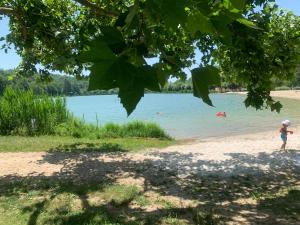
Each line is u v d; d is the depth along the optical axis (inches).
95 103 4050.2
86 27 64.7
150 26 45.9
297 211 341.7
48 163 546.0
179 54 66.9
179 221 315.3
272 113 1822.1
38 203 358.3
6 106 864.3
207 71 44.6
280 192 402.3
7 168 513.7
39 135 852.6
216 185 429.4
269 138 884.6
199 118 1691.7
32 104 874.1
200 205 359.9
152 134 895.1
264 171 491.5
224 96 4490.7
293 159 561.6
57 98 921.5
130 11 44.1
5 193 394.0
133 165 530.6
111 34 42.6
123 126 909.8
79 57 39.0
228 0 46.4
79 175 474.9
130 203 363.9
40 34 191.3
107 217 318.3
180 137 1062.4
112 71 38.9
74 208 345.7
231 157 579.8
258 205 359.9
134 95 38.9
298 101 2709.2
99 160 566.6
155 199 377.1
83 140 783.1
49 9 218.1
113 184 428.5
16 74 393.4
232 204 363.6
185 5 40.9
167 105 2984.7
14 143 720.3
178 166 520.7
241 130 1178.6
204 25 45.6
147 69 39.8
